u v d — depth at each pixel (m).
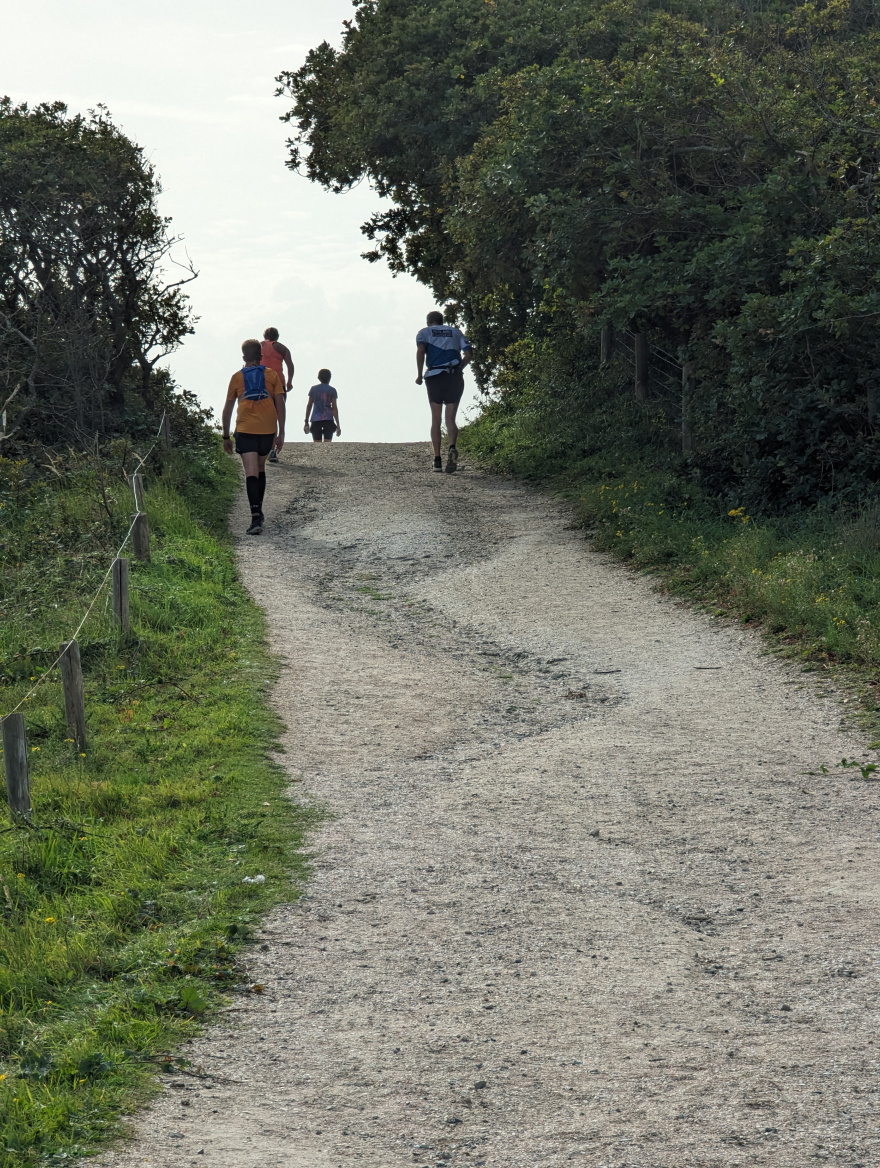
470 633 10.03
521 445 17.73
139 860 5.25
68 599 9.73
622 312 13.35
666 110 13.66
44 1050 3.68
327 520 14.48
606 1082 3.52
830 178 12.98
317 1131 3.30
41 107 16.25
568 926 4.66
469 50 19.19
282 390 14.02
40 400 15.27
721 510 12.92
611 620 10.13
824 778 6.33
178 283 16.12
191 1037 3.83
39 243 15.24
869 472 12.07
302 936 4.58
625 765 6.68
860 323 11.45
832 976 4.15
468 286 22.58
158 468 14.85
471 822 5.85
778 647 8.84
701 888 5.01
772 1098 3.39
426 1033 3.84
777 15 18.45
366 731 7.45
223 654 8.88
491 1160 3.14
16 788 5.66
